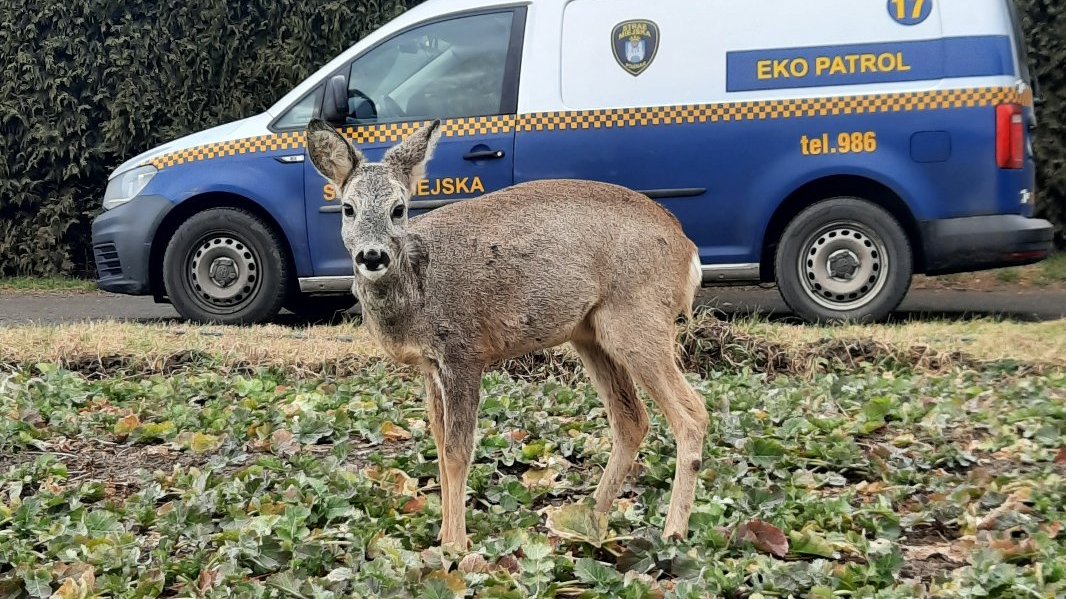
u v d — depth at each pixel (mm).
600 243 4996
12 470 5887
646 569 4359
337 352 8211
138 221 10148
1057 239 14664
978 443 6105
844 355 8070
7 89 14266
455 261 4820
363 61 9797
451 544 4559
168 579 4445
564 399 7254
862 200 9250
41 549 4805
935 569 4473
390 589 4078
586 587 4273
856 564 4395
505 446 6129
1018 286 13141
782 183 9258
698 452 4898
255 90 14305
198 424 6750
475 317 4824
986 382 7473
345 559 4527
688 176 9344
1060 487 5176
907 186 9109
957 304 11562
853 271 9312
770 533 4598
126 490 5707
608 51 9414
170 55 14195
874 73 9141
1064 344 8133
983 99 9031
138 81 14305
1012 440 6129
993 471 5715
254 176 9914
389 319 4746
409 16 9805
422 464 5848
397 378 7820
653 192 9406
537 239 4922
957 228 9078
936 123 9055
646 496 5297
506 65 9539
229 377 7914
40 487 5660
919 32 9086
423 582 4141
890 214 9266
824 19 9172
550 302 4910
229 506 5082
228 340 8422
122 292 10383
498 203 5031
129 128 14289
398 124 9648
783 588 4164
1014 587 4047
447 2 9773
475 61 9609
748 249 9398
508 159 9508
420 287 4746
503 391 7426
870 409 6617
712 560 4414
